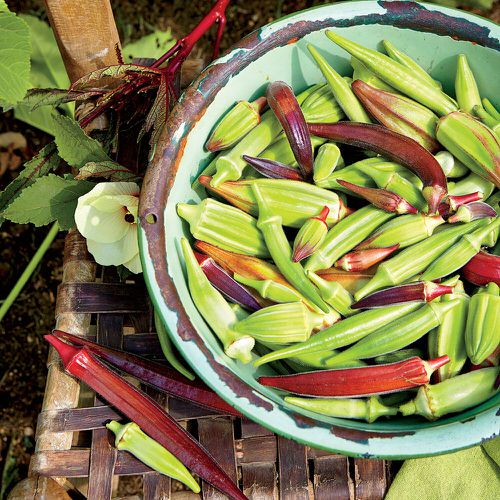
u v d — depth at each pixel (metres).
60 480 1.05
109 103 1.09
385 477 1.04
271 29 0.89
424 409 0.86
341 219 0.92
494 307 0.87
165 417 1.01
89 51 1.09
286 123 0.91
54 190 1.02
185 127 0.87
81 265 1.08
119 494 1.62
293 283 0.90
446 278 0.92
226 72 0.88
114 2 1.81
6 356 1.71
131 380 1.18
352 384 0.87
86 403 1.23
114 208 0.99
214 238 0.91
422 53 0.95
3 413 1.69
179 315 0.84
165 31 1.81
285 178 0.93
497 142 0.90
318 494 1.02
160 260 0.85
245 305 0.92
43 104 1.06
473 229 0.90
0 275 1.73
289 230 0.95
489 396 0.87
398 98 0.94
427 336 0.91
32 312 1.73
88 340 1.04
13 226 1.75
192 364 0.84
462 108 0.95
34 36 1.53
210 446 1.03
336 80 0.94
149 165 0.86
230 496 1.01
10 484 1.67
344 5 0.90
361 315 0.89
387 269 0.89
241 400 0.83
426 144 0.95
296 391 0.88
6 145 1.78
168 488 1.03
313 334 0.90
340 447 0.83
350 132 0.92
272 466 1.03
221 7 1.08
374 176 0.91
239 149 0.92
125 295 1.07
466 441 0.82
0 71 0.86
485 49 0.91
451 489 1.02
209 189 0.93
